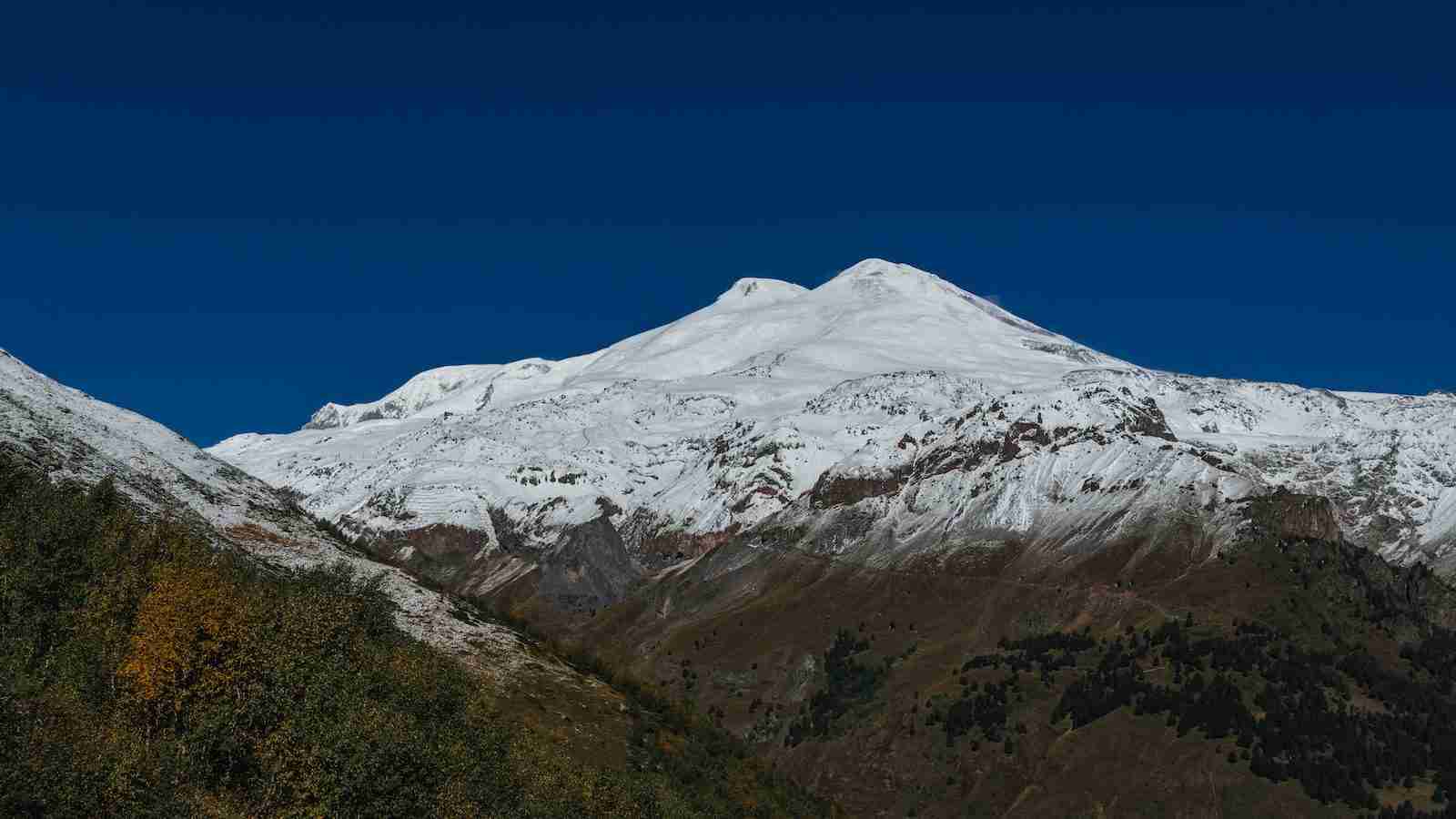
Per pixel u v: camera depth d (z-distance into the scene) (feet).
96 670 289.74
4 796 228.84
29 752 238.07
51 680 279.69
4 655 277.64
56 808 235.81
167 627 295.69
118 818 243.40
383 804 283.79
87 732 256.93
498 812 315.58
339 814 278.87
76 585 324.19
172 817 251.39
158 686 287.69
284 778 278.87
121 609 317.42
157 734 285.64
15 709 243.81
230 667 298.97
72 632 303.89
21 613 307.99
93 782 243.60
